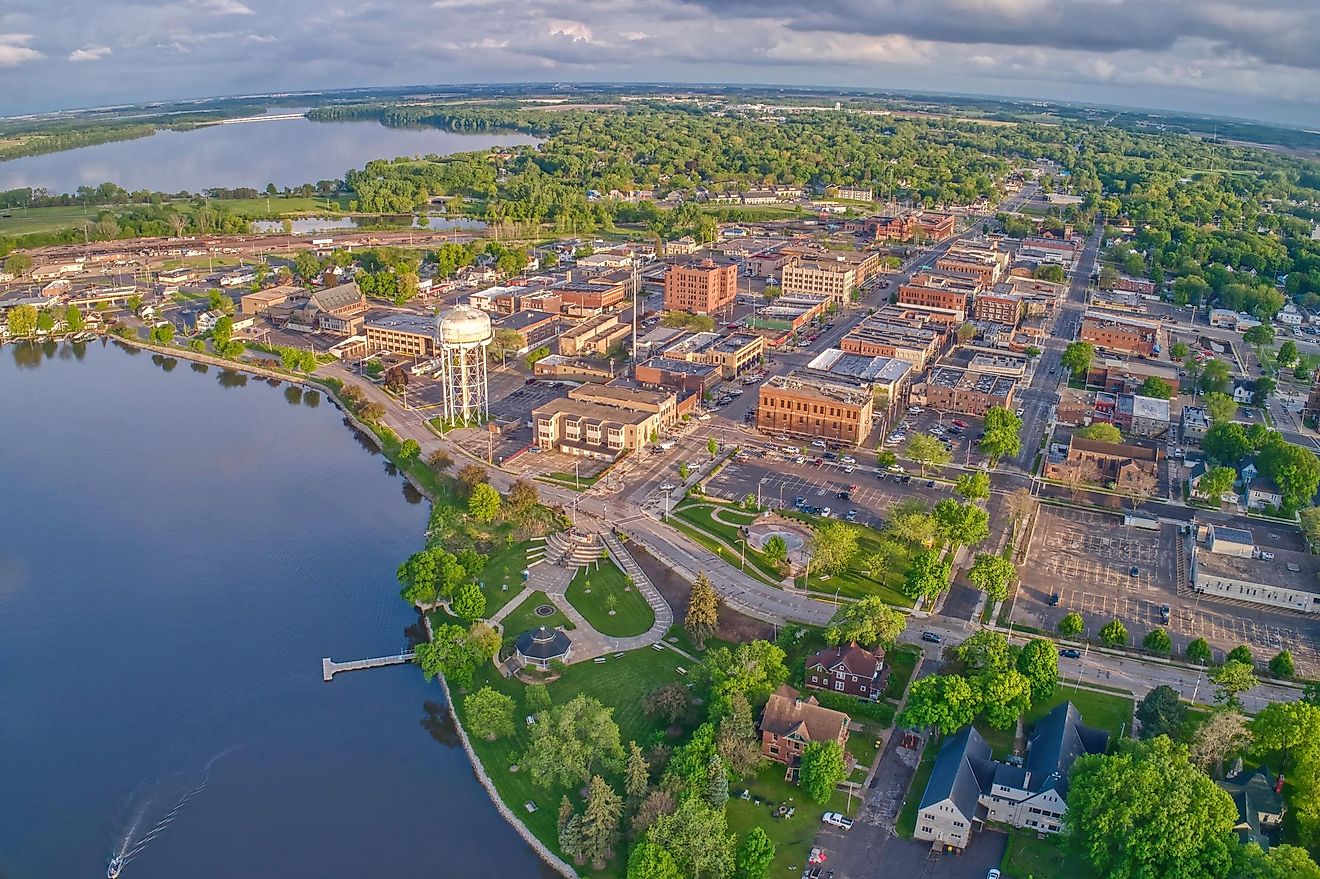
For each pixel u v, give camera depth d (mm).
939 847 161000
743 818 167125
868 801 171125
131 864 163500
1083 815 155000
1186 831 146875
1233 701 184750
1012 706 185875
